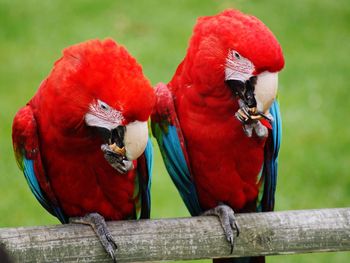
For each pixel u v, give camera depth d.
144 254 5.99
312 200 11.56
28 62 15.32
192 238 6.06
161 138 7.29
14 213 11.20
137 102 5.86
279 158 12.49
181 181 7.42
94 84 5.94
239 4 17.42
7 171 12.17
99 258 5.94
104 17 16.95
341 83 14.50
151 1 17.64
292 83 14.58
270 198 7.69
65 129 6.28
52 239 5.81
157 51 15.41
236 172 7.27
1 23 16.83
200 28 6.83
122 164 6.24
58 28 16.55
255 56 6.48
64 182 6.75
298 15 17.08
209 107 6.88
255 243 6.15
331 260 10.38
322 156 12.52
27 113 6.64
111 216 7.09
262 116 6.71
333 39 16.20
